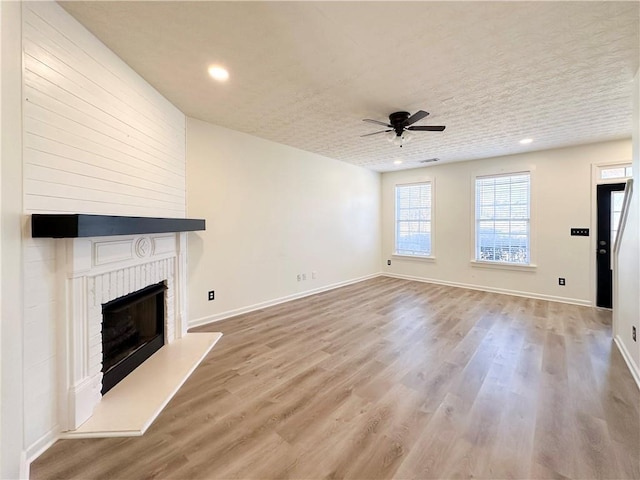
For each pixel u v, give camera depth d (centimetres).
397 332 331
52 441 162
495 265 522
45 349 159
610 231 419
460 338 313
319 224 522
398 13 168
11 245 138
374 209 665
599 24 176
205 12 167
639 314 224
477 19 173
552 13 167
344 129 373
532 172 479
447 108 302
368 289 551
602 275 427
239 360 264
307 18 172
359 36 189
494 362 258
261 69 230
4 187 134
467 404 198
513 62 219
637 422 177
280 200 449
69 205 173
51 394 162
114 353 231
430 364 256
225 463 150
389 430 173
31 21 148
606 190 421
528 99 281
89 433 169
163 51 207
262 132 388
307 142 434
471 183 546
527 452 155
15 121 140
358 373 241
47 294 160
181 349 282
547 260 470
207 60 218
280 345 297
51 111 161
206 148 350
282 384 224
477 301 463
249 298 408
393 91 265
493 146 445
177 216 309
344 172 576
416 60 216
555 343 298
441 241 591
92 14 171
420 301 465
